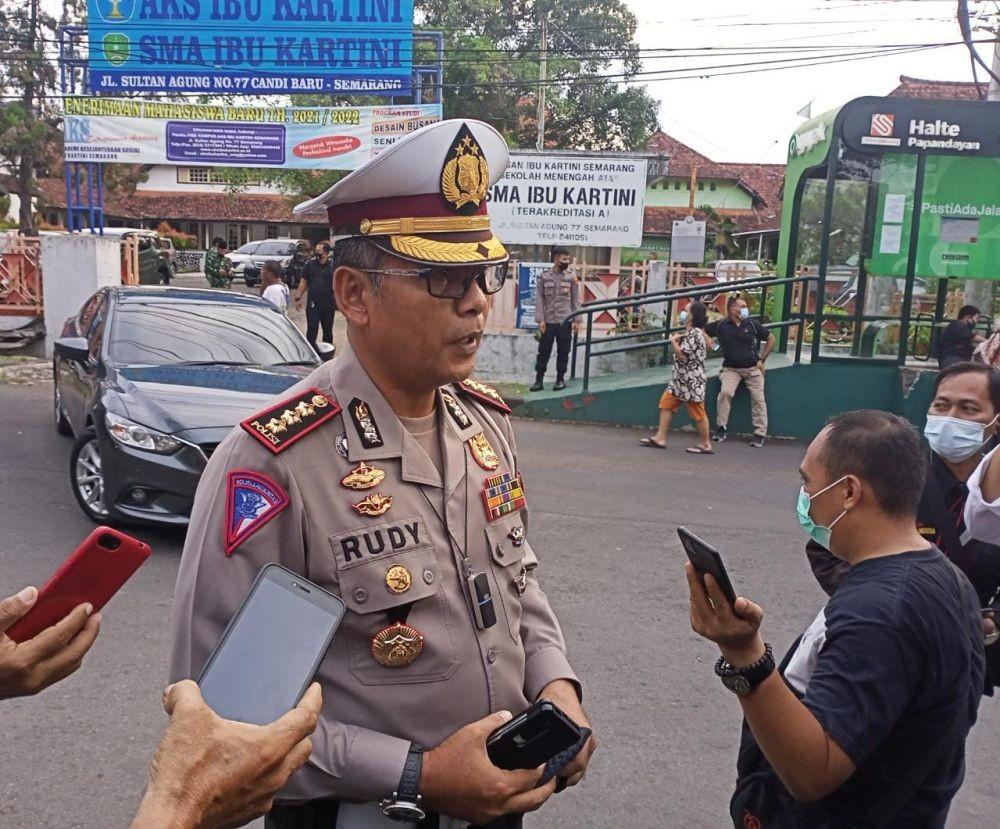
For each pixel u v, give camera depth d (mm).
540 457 8195
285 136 12977
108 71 12922
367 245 1519
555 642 1812
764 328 9297
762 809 1725
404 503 1528
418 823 1555
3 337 11969
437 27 25781
